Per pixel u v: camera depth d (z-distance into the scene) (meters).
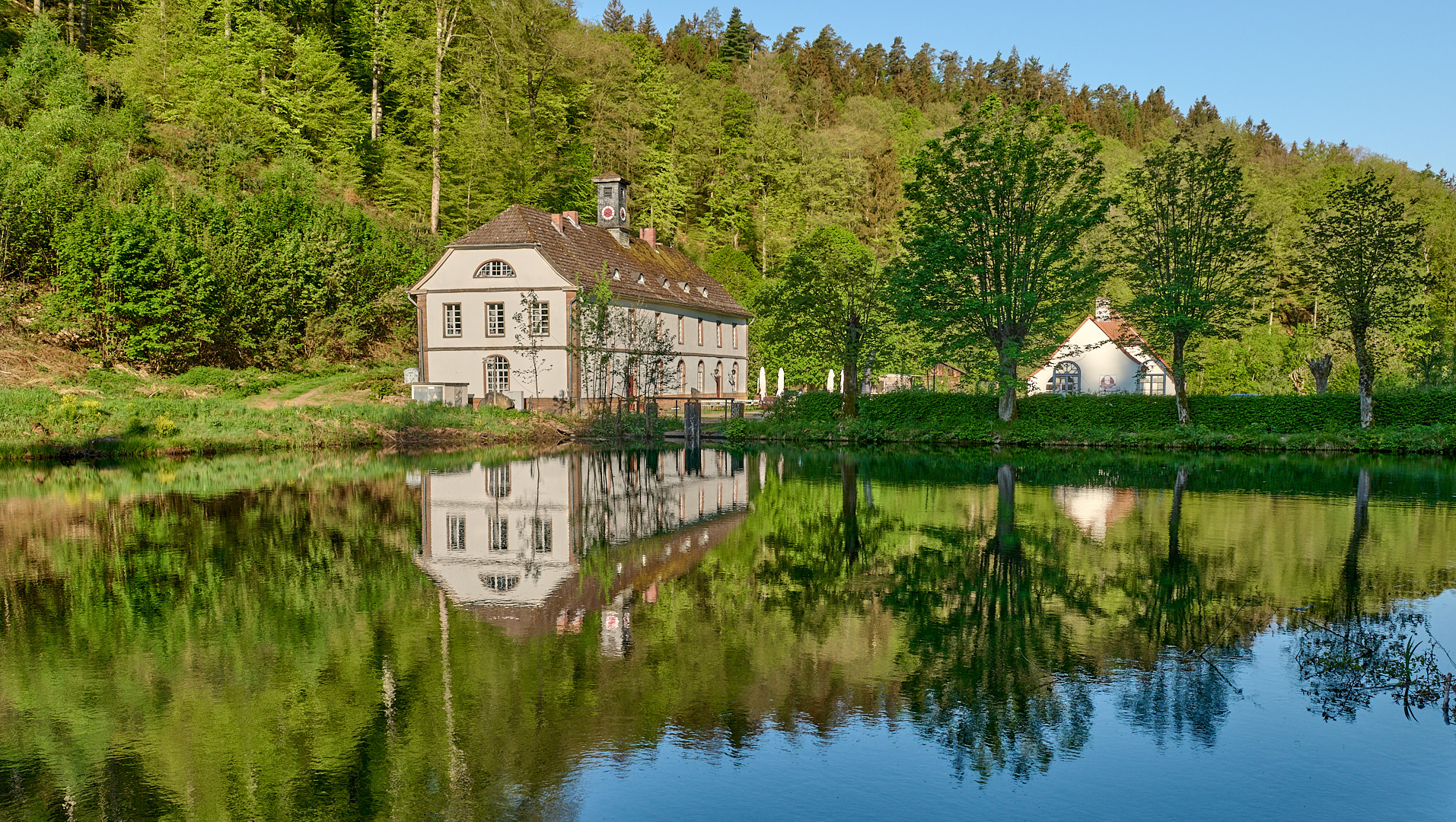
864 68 153.25
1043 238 33.31
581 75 74.94
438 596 10.21
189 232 41.22
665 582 10.93
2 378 32.91
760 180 92.25
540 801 5.44
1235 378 53.50
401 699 7.05
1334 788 5.64
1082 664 7.88
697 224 88.88
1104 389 53.28
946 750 6.19
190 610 9.62
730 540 13.73
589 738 6.34
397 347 50.53
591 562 12.12
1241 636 8.69
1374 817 5.26
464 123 63.44
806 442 35.72
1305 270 33.03
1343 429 31.48
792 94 107.62
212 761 5.99
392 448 31.55
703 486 20.64
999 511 16.70
